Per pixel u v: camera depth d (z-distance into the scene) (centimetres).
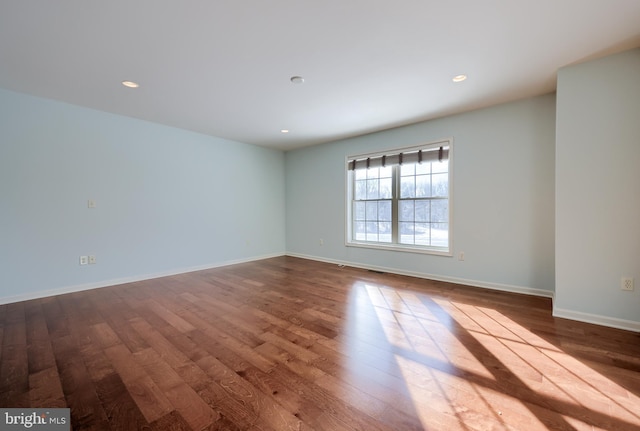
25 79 273
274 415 140
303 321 256
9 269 305
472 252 369
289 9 176
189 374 175
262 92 303
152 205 416
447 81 279
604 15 183
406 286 370
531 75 268
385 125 424
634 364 183
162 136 425
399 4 172
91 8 172
